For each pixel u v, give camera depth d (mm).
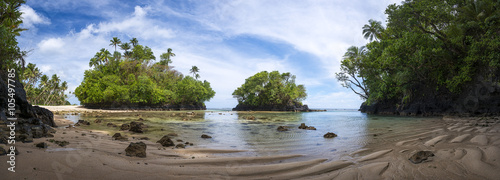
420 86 31891
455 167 4012
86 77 62781
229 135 10781
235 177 3896
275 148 7141
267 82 74875
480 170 3756
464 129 9469
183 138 9672
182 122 19000
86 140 7129
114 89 56031
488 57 19844
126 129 12312
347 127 14375
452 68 24766
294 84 74250
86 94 60562
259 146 7562
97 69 68438
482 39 20312
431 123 14836
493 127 9180
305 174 4086
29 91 68438
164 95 64875
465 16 22438
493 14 19578
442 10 23203
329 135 9773
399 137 8609
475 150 4965
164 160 5000
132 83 62844
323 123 18281
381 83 36500
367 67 36062
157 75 72500
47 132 7480
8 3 12891
